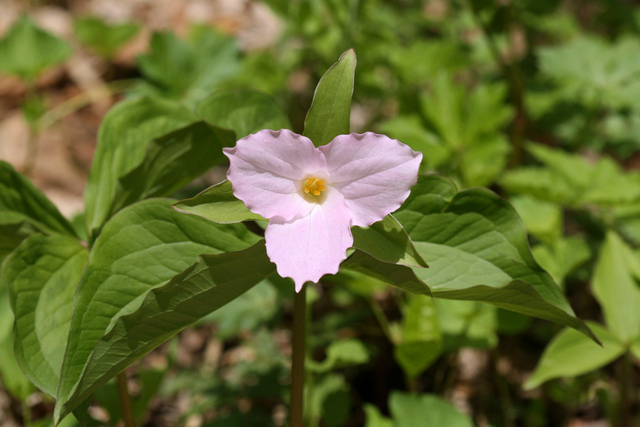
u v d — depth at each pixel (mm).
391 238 609
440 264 644
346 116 610
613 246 804
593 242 1105
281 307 906
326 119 612
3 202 654
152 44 1110
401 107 1179
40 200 672
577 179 945
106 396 757
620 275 795
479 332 862
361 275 798
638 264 825
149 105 693
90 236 669
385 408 1015
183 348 1076
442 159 1039
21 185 663
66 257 657
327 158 605
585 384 841
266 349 929
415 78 1202
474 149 1040
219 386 895
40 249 646
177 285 604
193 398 954
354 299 1073
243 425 819
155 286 629
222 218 609
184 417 831
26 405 788
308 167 607
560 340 763
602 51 1146
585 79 1130
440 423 783
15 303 625
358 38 1183
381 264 614
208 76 1146
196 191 1154
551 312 616
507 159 1182
